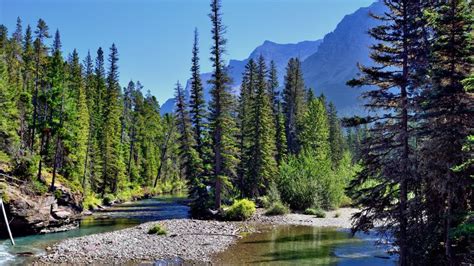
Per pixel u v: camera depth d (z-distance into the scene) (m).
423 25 16.19
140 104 94.12
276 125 64.31
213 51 43.25
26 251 23.80
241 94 63.50
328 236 29.77
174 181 96.19
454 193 14.38
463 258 15.20
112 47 79.12
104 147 64.62
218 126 42.72
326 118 75.75
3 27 72.50
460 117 14.58
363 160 17.86
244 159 52.09
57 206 34.59
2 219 28.73
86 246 24.88
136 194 70.19
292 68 76.56
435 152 14.77
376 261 21.84
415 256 16.39
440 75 15.03
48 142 48.44
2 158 34.56
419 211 16.42
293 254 23.45
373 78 17.33
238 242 27.19
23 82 59.09
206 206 43.34
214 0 42.97
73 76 65.38
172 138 94.44
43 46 47.88
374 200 17.58
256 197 50.41
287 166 49.34
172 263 21.17
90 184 59.16
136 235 28.92
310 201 45.59
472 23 14.97
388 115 17.19
